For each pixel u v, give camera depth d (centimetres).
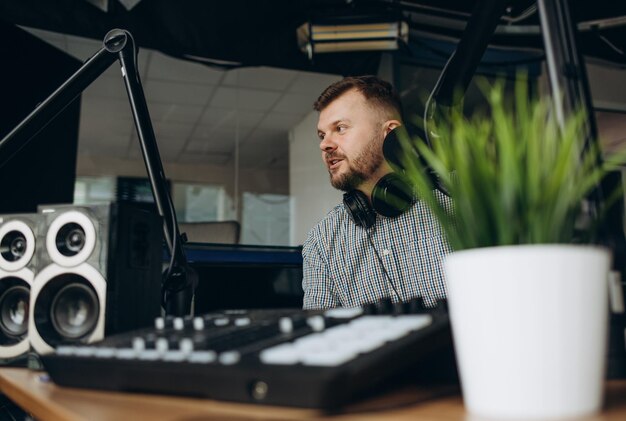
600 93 431
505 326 31
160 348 41
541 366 30
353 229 132
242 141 696
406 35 304
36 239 63
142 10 261
